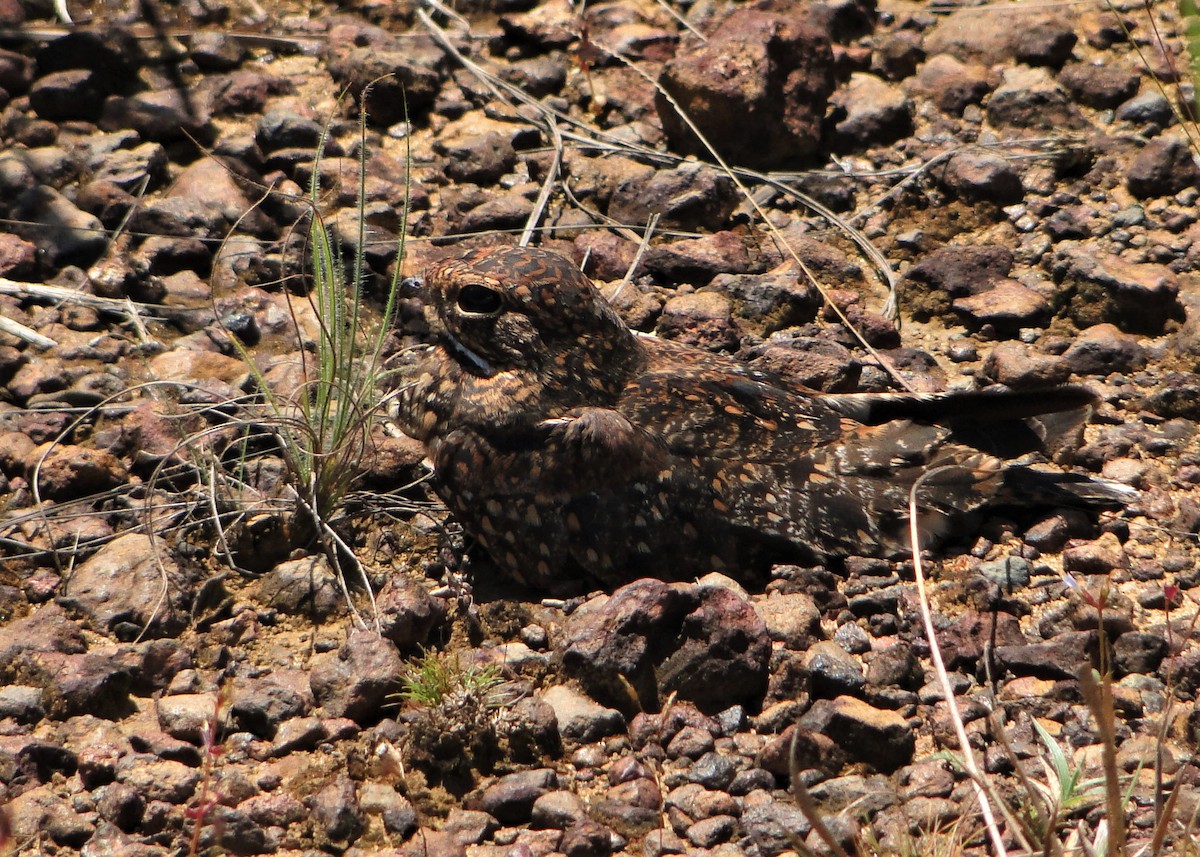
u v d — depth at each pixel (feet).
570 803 23.90
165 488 31.53
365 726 25.94
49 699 25.71
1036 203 41.32
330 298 30.58
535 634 27.78
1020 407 29.81
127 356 34.99
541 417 28.25
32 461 31.53
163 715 25.39
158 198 39.88
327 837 23.34
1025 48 45.98
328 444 30.68
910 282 39.29
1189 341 36.19
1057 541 30.14
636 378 29.43
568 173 42.65
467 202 40.93
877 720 25.02
